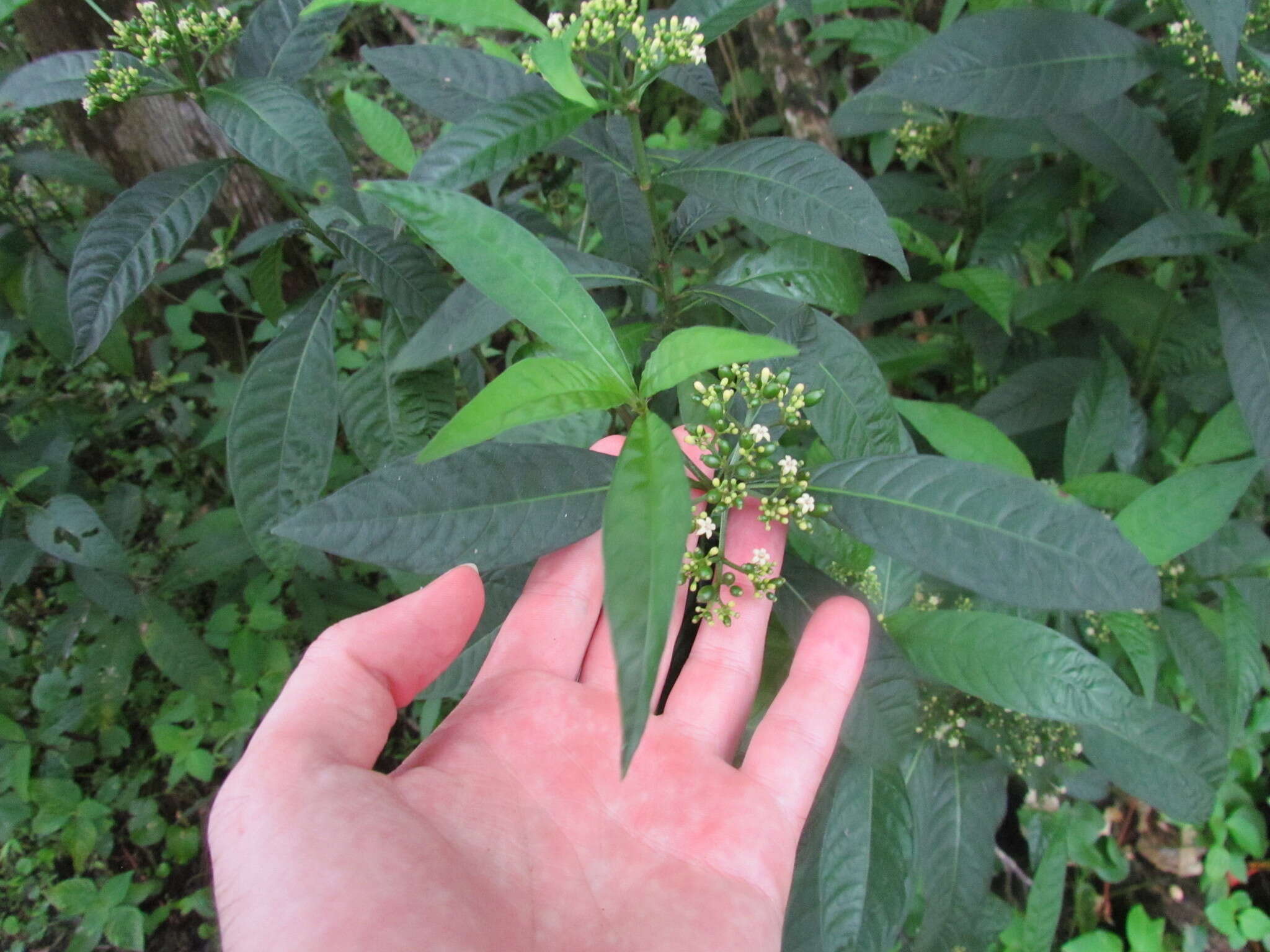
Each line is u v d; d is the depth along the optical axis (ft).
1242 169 1.14
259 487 0.81
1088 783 1.01
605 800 0.69
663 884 0.66
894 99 1.16
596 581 0.75
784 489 0.65
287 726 0.63
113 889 1.22
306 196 1.28
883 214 0.65
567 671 0.75
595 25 0.65
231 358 1.59
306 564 1.15
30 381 1.48
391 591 1.33
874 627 0.76
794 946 0.83
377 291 0.84
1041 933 0.95
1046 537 0.58
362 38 1.81
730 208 0.79
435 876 0.59
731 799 0.70
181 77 1.13
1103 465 1.15
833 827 0.76
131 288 0.75
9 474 1.13
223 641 1.21
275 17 0.78
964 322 1.19
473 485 0.61
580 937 0.63
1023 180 1.44
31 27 1.17
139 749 1.35
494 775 0.68
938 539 0.60
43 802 1.22
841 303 0.88
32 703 1.34
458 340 0.71
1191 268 1.11
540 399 0.52
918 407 0.90
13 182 1.25
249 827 0.60
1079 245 1.33
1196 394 1.11
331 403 0.83
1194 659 0.93
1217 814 1.21
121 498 1.25
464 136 0.61
